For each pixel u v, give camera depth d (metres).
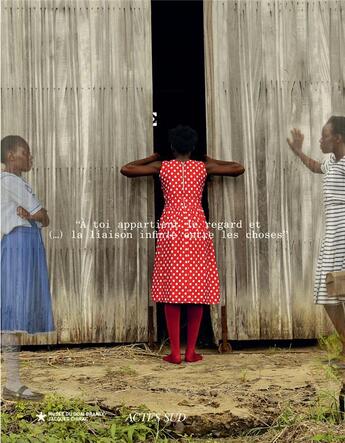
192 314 4.55
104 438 3.11
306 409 3.35
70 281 4.86
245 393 3.60
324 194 4.43
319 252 4.92
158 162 4.74
